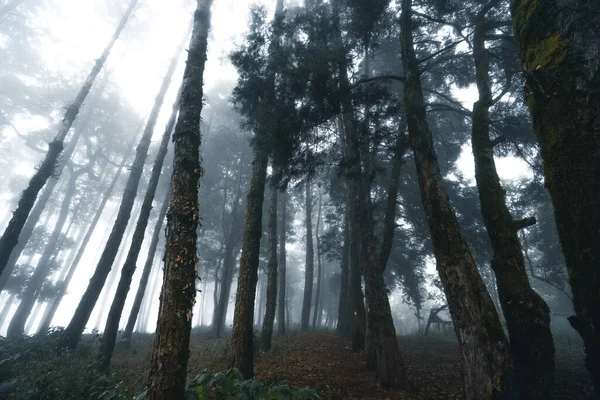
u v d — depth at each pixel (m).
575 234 2.08
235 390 4.73
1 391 6.88
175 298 4.41
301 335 16.08
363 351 11.23
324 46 8.72
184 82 6.16
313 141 9.80
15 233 10.30
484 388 4.38
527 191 15.71
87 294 12.36
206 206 26.47
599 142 1.97
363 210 9.60
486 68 8.25
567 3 2.27
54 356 10.06
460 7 9.98
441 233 5.72
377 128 10.12
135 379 8.61
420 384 8.16
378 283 8.69
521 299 5.22
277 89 9.48
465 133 17.39
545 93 2.38
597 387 1.95
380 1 8.83
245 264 8.08
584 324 2.02
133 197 14.38
